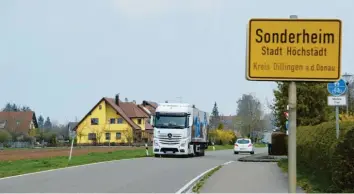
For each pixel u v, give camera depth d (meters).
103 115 134.50
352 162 16.78
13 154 57.88
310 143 23.02
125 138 129.00
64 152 62.78
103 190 19.73
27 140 113.00
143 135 140.38
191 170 30.80
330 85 18.86
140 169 30.88
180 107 48.47
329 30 9.79
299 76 9.83
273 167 33.38
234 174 27.22
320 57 9.81
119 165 34.28
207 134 61.16
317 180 20.86
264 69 9.88
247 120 150.75
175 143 47.66
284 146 53.41
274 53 9.87
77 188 20.27
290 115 9.84
